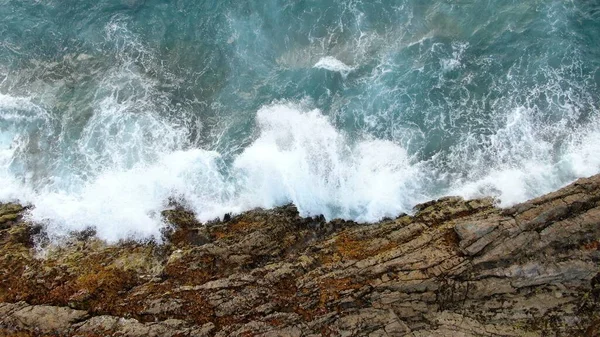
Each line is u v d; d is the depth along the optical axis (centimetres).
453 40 2884
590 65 2736
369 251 2208
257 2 3127
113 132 2758
